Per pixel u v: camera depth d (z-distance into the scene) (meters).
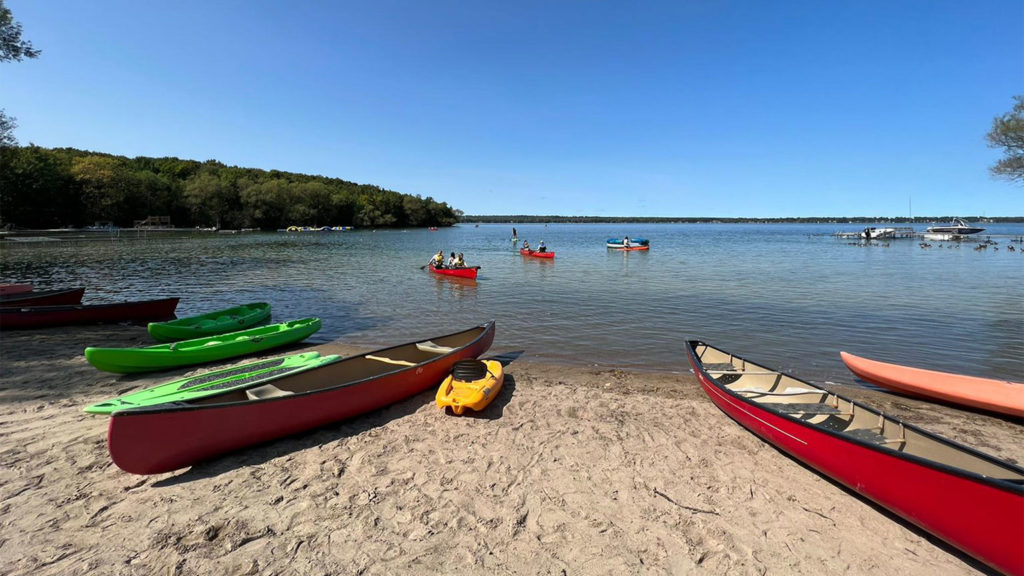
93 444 6.43
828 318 16.00
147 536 4.62
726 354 9.07
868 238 73.56
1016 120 35.91
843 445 5.45
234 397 6.76
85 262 32.88
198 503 5.20
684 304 18.50
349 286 23.12
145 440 5.40
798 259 40.06
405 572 4.25
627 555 4.54
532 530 4.88
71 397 8.16
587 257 42.47
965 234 73.12
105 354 8.83
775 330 14.38
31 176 63.00
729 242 72.12
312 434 6.97
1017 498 4.01
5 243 49.22
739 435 7.20
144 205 80.44
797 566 4.45
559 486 5.71
